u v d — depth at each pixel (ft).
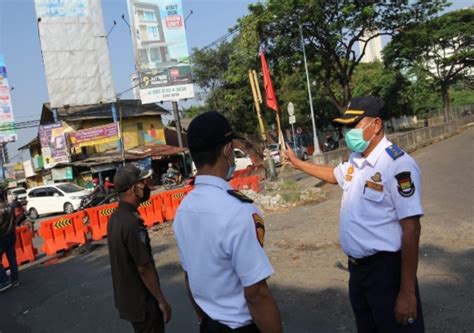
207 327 6.41
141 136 109.91
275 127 127.95
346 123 8.13
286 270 19.40
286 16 90.68
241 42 98.22
